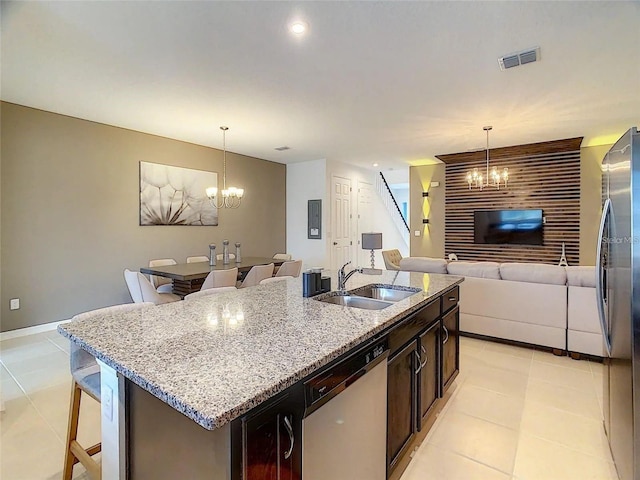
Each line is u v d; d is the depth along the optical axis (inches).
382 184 363.6
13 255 151.7
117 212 185.3
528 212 243.9
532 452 78.2
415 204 301.1
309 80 126.3
